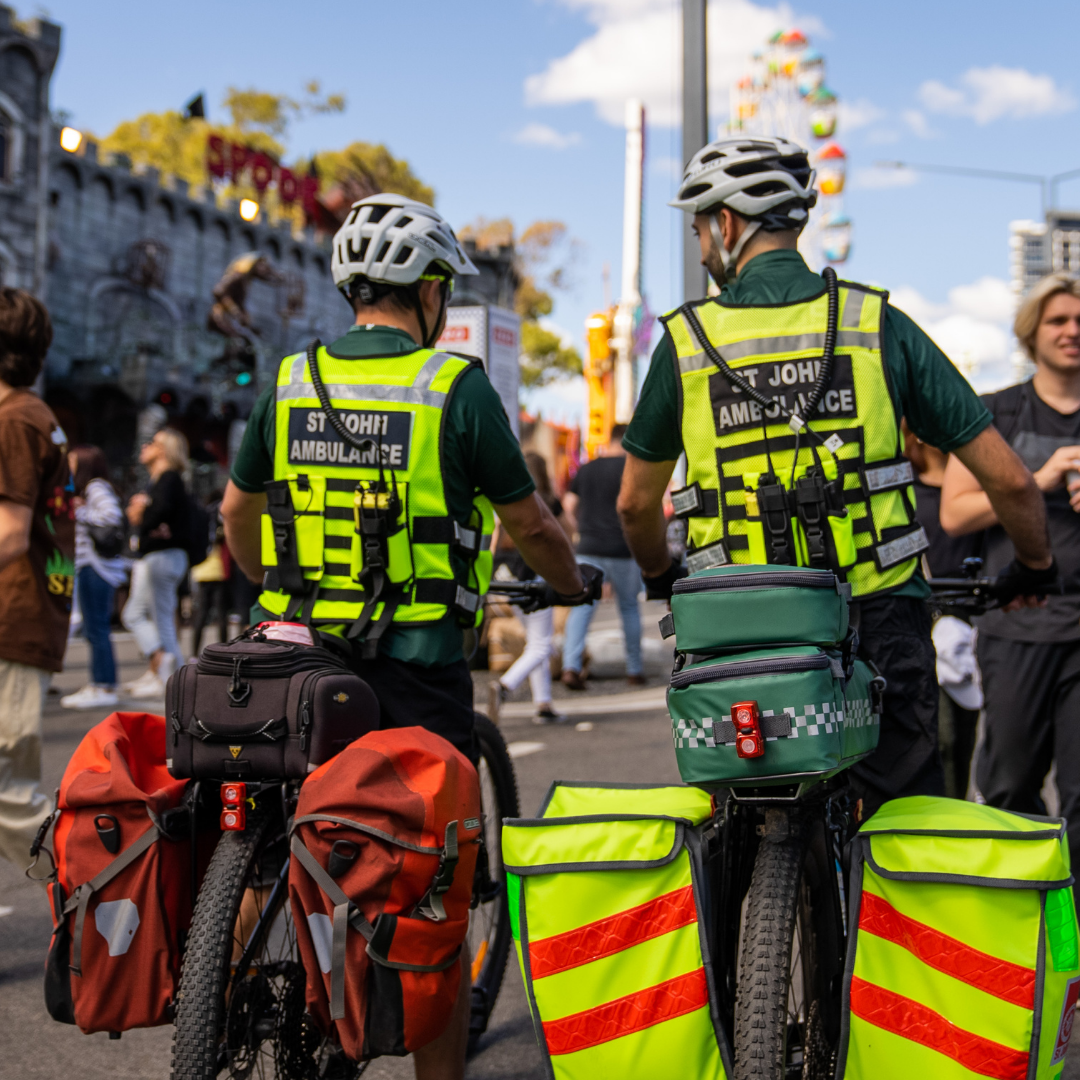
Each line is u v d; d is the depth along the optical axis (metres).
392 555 2.40
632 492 2.54
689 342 2.38
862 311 2.30
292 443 2.48
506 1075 3.15
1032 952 1.79
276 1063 2.17
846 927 2.02
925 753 2.26
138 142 56.03
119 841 2.09
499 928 3.37
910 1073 1.83
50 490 3.68
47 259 32.22
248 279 36.22
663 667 11.68
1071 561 3.43
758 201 2.41
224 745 2.12
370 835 1.92
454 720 2.48
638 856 1.95
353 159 58.25
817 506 2.23
